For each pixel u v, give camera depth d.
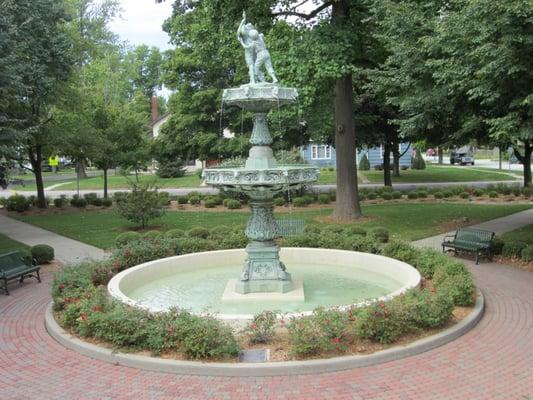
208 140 31.19
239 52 18.09
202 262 11.78
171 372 6.67
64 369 6.91
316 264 12.05
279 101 8.86
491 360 6.89
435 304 7.67
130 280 10.02
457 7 11.99
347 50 16.48
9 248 16.36
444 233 17.03
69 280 9.17
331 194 27.39
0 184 18.67
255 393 6.07
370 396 5.96
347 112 19.31
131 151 29.58
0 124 15.52
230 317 7.39
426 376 6.45
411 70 13.58
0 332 8.46
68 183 45.88
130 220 20.09
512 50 10.05
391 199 27.47
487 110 13.54
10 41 14.80
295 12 18.50
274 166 9.48
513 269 11.93
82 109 27.41
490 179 39.94
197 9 19.72
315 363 6.57
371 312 7.14
